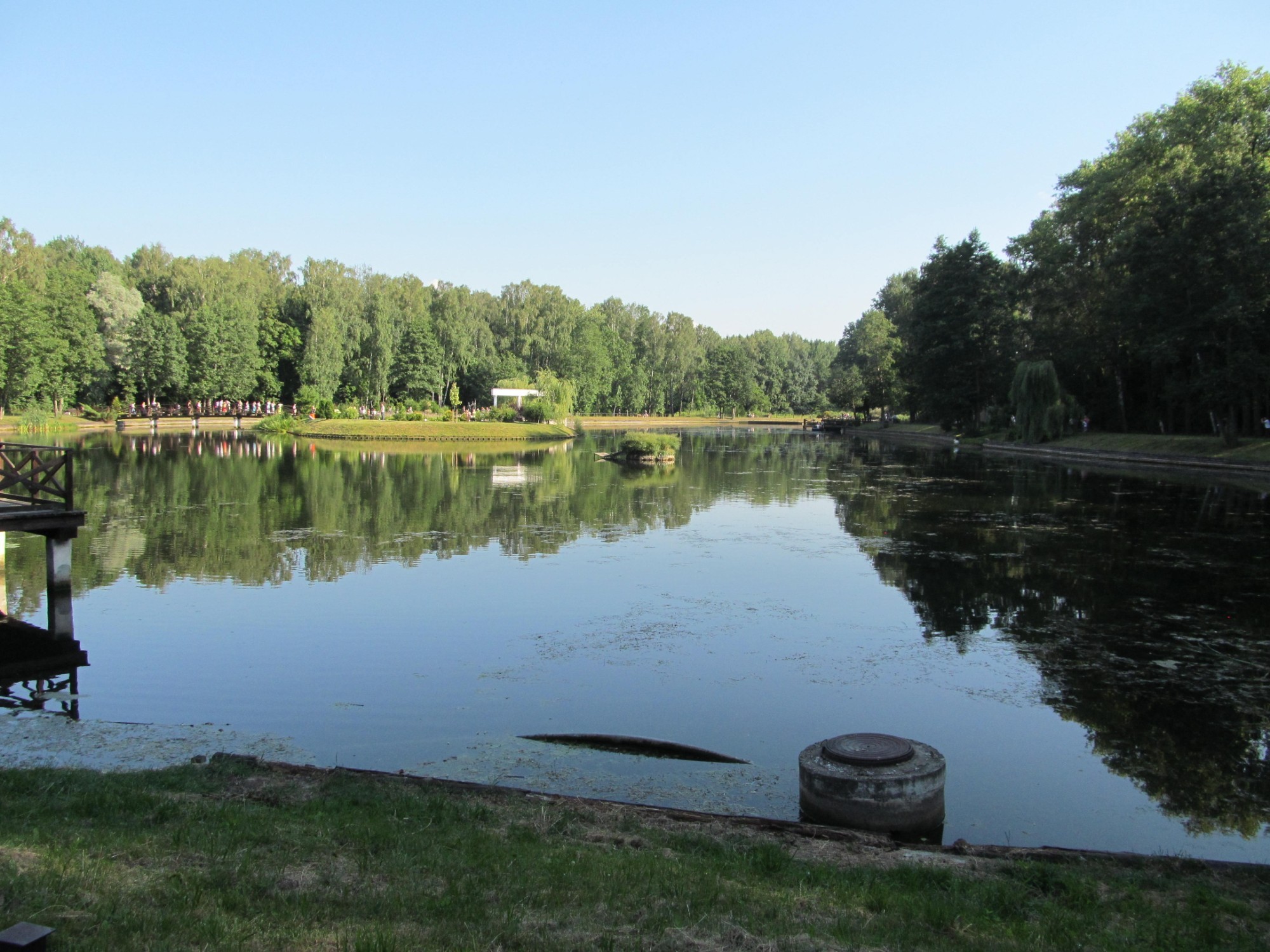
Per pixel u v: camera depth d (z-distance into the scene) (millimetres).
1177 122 43344
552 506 28438
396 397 92812
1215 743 9594
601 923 4809
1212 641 13266
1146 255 40344
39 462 13375
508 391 81750
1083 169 52656
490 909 4883
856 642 13250
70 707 10398
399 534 22531
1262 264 35688
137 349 73062
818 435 85500
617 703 10711
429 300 107062
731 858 6094
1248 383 39250
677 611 15008
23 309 61219
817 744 8062
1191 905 5629
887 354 87375
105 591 16188
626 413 123000
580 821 6812
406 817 6523
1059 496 30828
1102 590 16516
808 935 4793
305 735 9555
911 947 4734
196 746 9109
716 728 9961
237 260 103750
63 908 4500
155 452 49094
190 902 4707
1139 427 54812
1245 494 30531
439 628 13914
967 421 65875
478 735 9641
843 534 22906
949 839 7441
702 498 30734
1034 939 4969
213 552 19953
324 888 5051
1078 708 10617
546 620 14398
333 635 13461
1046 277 53906
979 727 10031
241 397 80438
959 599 15867
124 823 6059
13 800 6461
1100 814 7973
